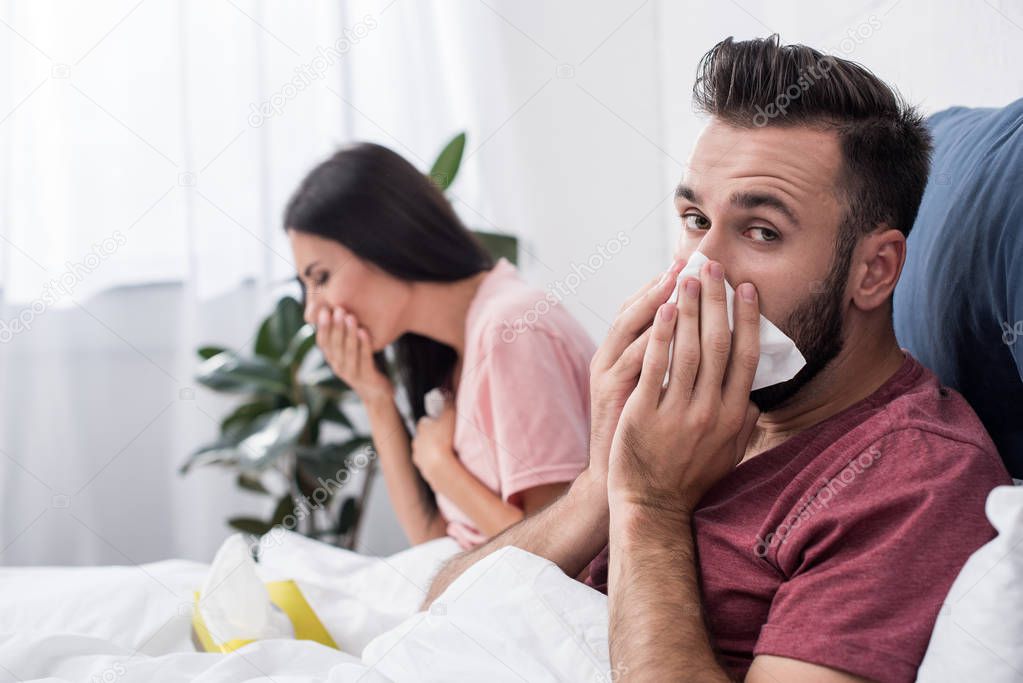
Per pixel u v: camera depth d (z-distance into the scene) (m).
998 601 0.58
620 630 0.72
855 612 0.62
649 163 2.37
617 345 0.88
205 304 2.47
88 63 2.42
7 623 1.00
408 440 1.59
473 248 1.48
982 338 0.83
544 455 1.27
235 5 2.43
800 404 0.83
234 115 2.44
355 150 1.45
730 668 0.73
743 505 0.79
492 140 2.43
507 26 2.42
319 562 1.30
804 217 0.76
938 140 1.01
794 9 1.62
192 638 0.99
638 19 2.38
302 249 1.48
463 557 1.01
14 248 2.43
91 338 2.49
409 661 0.76
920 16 1.18
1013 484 0.73
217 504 2.53
